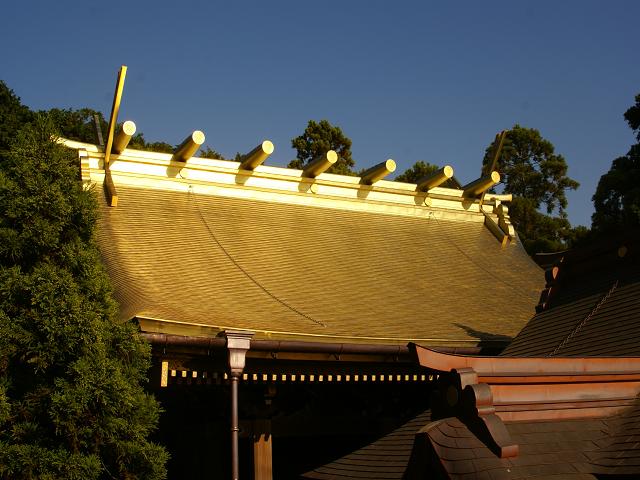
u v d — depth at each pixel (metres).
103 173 16.14
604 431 7.28
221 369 10.35
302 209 18.08
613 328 10.05
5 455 8.20
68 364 8.73
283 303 12.73
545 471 6.40
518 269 18.70
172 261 13.52
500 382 7.05
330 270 15.42
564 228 42.97
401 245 18.12
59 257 9.39
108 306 9.42
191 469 12.15
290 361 10.98
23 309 8.90
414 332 12.69
